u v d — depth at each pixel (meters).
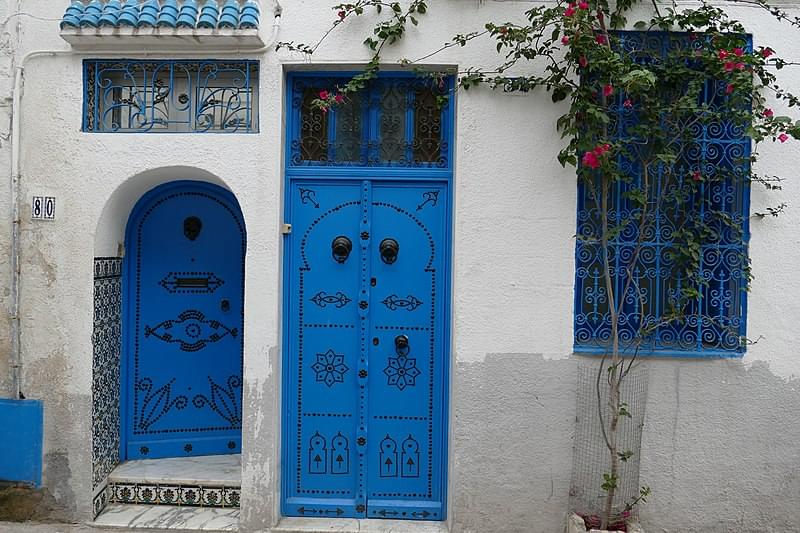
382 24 3.99
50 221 4.07
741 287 3.95
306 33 4.02
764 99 3.86
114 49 4.05
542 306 3.98
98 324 4.18
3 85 4.09
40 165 4.07
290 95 4.21
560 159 3.79
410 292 4.24
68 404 4.09
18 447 4.11
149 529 4.07
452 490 4.05
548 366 3.99
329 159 4.26
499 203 3.98
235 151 4.02
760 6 3.96
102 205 4.05
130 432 4.62
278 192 4.04
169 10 3.87
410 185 4.22
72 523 4.10
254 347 4.04
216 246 4.74
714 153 4.00
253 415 4.05
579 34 3.67
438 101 4.00
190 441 4.74
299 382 4.26
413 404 4.26
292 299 4.24
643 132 3.83
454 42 3.98
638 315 4.03
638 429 3.96
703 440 3.98
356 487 4.27
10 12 4.07
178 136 4.02
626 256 4.03
